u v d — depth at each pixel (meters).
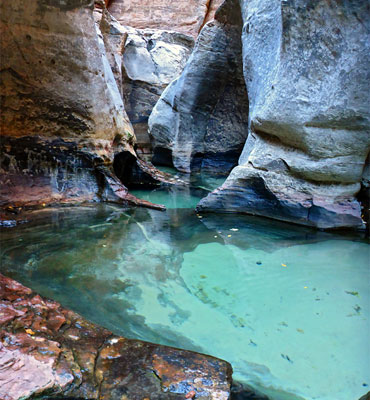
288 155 5.46
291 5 4.67
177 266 3.85
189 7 18.34
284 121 5.21
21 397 1.81
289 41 4.94
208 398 1.96
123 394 1.94
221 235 4.88
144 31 15.40
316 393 2.14
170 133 10.29
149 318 2.86
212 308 3.06
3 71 5.31
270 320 2.90
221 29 8.95
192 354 2.32
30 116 5.71
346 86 4.78
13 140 5.63
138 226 5.11
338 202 5.23
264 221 5.55
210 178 9.28
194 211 6.11
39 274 3.48
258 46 6.16
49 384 1.91
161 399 1.92
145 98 14.49
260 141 5.84
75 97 5.95
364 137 4.95
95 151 6.26
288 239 4.77
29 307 2.68
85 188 6.27
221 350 2.51
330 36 4.71
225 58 9.17
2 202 5.39
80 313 2.86
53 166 6.00
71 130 6.10
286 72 5.11
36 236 4.48
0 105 5.44
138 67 14.18
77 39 5.79
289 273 3.75
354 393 2.14
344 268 3.88
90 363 2.15
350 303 3.18
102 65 6.43
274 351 2.51
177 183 8.52
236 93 9.58
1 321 2.41
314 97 4.97
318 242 4.67
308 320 2.91
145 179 8.36
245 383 2.18
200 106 9.88
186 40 16.42
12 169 5.68
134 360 2.22
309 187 5.36
